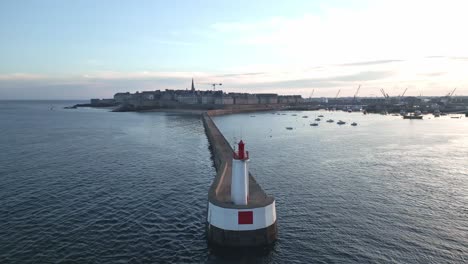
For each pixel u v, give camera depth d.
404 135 101.31
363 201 37.03
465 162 58.34
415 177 47.62
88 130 111.69
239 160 25.70
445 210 34.50
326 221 31.22
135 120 162.88
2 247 25.39
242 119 181.00
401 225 30.56
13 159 59.28
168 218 31.45
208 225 26.56
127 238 27.22
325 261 24.16
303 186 42.84
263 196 28.28
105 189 40.72
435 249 26.14
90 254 24.56
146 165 55.16
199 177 47.53
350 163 57.47
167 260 23.95
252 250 25.08
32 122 146.62
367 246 26.44
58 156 62.44
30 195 38.06
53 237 27.20
